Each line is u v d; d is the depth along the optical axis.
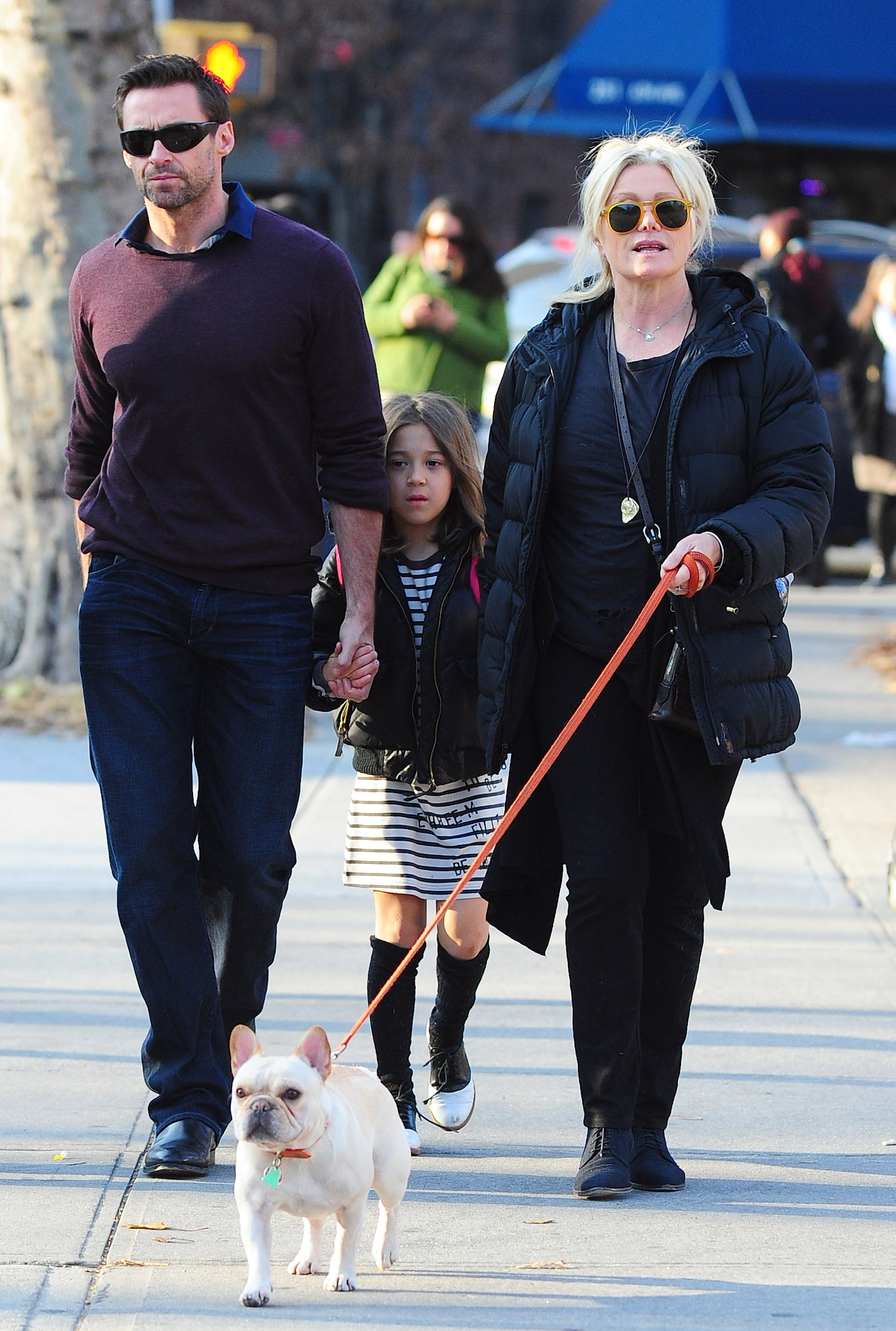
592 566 8.09
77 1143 8.77
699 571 7.55
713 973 11.94
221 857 8.63
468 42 69.25
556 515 8.23
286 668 8.62
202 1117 8.38
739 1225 7.83
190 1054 8.47
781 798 16.67
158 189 8.34
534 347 8.38
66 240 20.03
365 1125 6.95
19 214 20.02
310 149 65.12
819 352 26.58
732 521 7.65
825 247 32.31
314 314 8.52
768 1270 7.32
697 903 8.42
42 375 20.19
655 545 7.96
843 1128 9.16
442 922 9.02
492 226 72.88
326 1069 6.64
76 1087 9.62
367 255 67.81
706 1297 7.03
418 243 19.00
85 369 8.77
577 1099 9.59
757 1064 10.13
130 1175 8.34
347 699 8.77
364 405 8.70
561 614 8.20
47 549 20.44
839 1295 7.06
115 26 19.94
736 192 45.72
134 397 8.48
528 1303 6.95
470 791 8.98
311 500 8.76
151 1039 8.51
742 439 7.98
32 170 19.92
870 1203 8.12
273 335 8.41
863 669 22.09
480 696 8.36
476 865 7.74
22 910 13.32
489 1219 7.89
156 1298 6.95
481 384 18.66
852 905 13.67
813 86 44.38
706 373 7.98
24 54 19.80
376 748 8.93
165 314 8.41
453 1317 6.80
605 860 8.02
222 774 8.65
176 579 8.53
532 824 8.43
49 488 20.36
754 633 7.93
